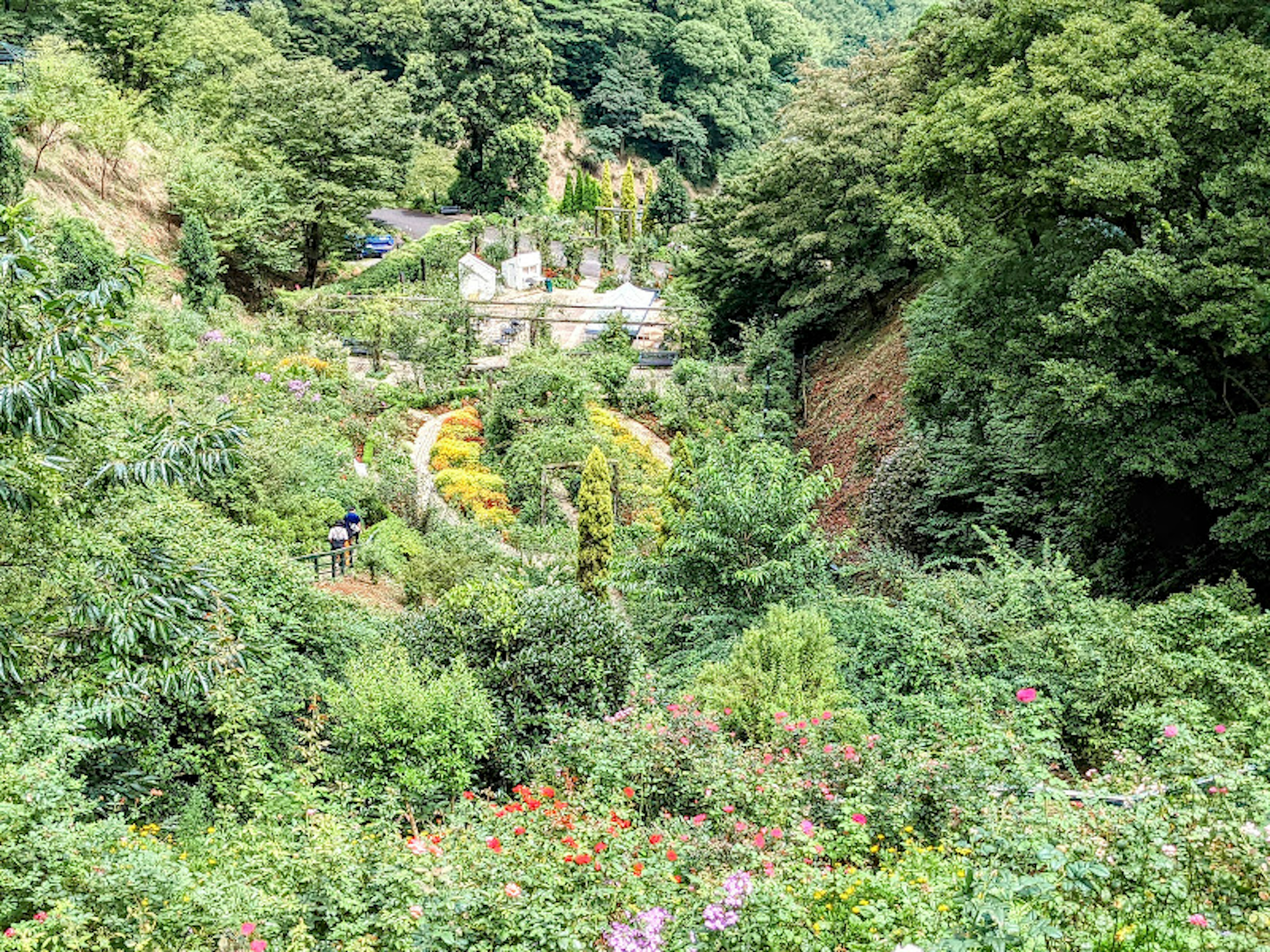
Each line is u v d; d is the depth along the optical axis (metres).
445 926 4.64
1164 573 13.80
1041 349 14.08
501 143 62.56
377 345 33.12
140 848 5.33
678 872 5.43
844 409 26.23
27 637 6.36
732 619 12.40
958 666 9.44
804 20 97.44
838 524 21.25
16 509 6.03
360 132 40.56
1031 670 9.09
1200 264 11.95
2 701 6.27
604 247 53.66
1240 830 4.41
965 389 15.68
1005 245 15.84
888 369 24.98
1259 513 11.33
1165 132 12.40
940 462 17.64
